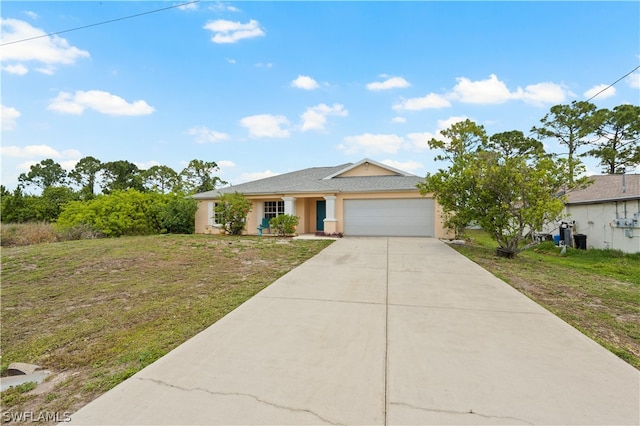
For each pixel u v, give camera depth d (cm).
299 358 315
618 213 1226
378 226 1499
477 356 317
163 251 986
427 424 216
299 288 580
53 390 286
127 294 576
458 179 1034
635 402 242
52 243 1172
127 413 234
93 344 384
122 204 1650
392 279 644
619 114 2252
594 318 440
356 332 379
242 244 1159
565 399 245
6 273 727
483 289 569
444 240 1324
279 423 218
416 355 319
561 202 882
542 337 364
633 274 767
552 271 777
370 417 224
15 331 432
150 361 327
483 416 224
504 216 962
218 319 439
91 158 4984
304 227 1667
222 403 243
